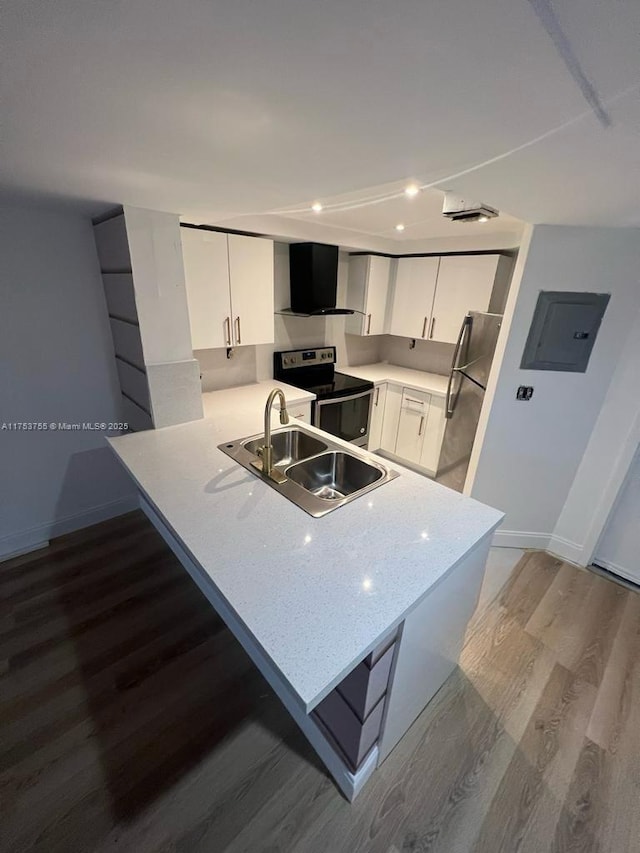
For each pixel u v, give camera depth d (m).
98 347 2.28
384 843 1.16
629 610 2.06
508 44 0.48
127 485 2.68
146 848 1.14
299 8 0.43
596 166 0.93
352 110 0.70
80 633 1.82
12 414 2.10
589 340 2.00
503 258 2.70
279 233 2.40
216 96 0.66
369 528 1.24
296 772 1.33
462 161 0.96
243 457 1.68
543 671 1.71
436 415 3.18
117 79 0.60
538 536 2.52
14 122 0.77
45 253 1.96
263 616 0.90
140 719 1.47
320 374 3.48
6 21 0.44
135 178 1.20
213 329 2.35
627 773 1.35
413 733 1.45
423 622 1.16
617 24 0.42
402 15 0.43
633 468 2.13
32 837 1.16
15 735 1.41
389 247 3.16
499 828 1.20
